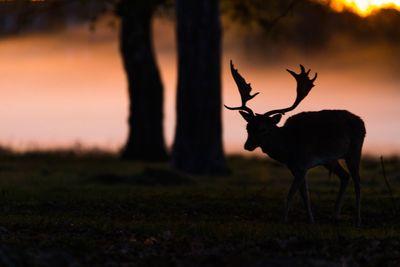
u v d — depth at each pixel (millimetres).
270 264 17000
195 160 44406
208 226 21906
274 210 27000
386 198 29969
